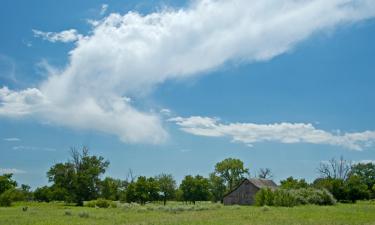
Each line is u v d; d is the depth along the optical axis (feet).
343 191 362.94
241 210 195.72
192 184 417.49
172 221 124.67
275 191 267.18
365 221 126.62
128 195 380.78
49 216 150.30
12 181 374.02
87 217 145.79
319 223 119.44
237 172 465.47
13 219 133.08
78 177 382.01
